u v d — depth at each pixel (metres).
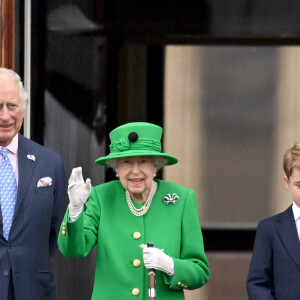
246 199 30.77
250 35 30.61
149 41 30.55
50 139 29.98
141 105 30.58
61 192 24.41
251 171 30.77
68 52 30.11
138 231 22.20
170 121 30.75
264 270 22.69
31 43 29.66
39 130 29.92
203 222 30.77
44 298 23.97
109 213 22.42
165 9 30.58
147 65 30.55
